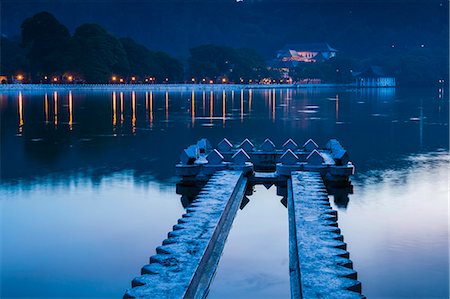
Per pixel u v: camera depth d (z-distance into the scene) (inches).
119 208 865.5
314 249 580.1
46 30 7096.5
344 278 495.8
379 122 2522.1
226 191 878.4
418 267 586.6
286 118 2741.1
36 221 789.9
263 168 1289.4
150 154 1466.5
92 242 687.7
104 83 6919.3
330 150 1341.0
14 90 5738.2
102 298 518.9
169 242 611.8
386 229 733.9
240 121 2549.2
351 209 853.8
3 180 1096.2
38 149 1558.8
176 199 932.6
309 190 890.7
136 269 592.7
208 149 1344.7
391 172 1186.0
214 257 616.1
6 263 613.6
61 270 589.9
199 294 513.0
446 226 745.6
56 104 3681.1
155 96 5167.3
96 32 7185.0
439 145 1675.7
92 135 1939.0
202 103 4084.6
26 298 518.6
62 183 1069.1
